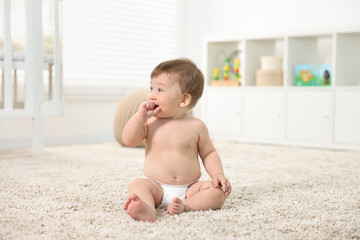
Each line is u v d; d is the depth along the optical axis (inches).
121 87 133.0
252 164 79.0
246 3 141.3
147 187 43.1
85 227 38.7
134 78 139.3
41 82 86.7
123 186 56.9
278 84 120.6
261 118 119.0
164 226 38.9
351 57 112.2
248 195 52.6
